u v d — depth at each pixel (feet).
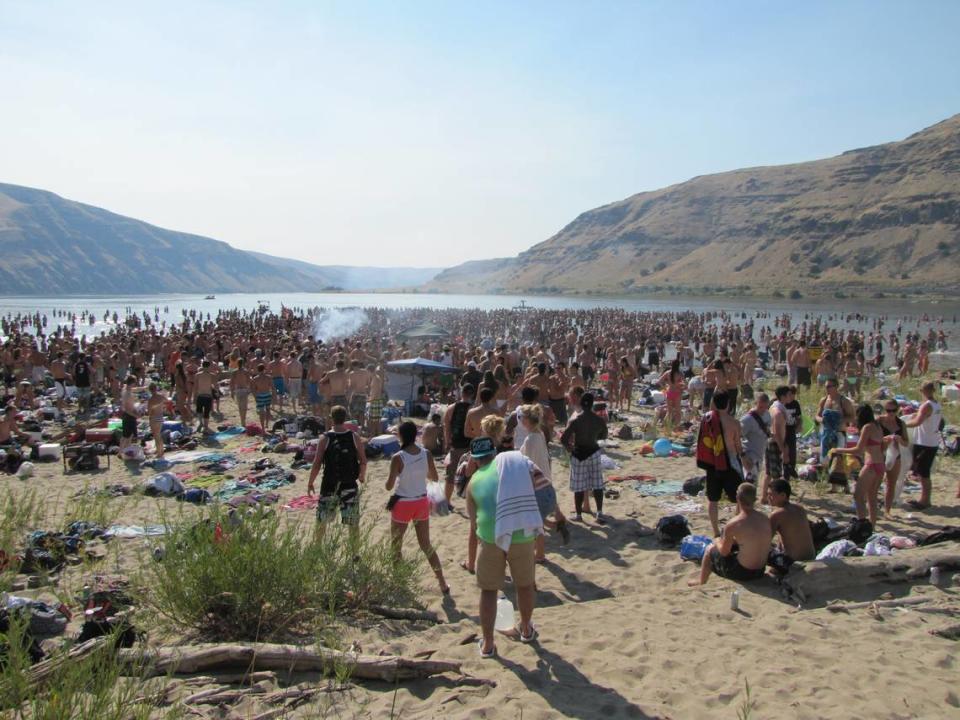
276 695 13.89
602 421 28.19
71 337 120.37
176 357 67.67
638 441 46.06
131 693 12.50
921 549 21.98
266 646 15.28
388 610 18.86
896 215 573.33
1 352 75.77
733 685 14.75
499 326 197.67
